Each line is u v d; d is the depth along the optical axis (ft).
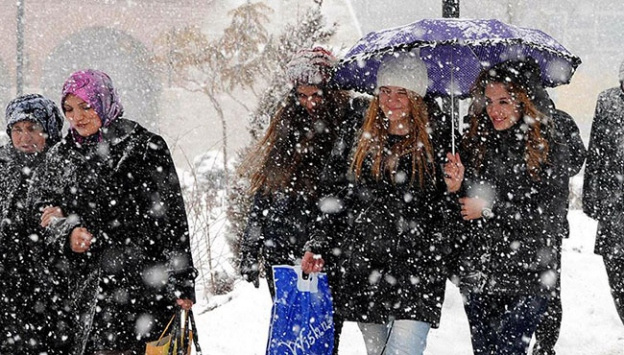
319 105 21.84
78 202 19.06
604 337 27.96
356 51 20.48
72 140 19.48
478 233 20.40
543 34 21.30
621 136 24.67
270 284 22.17
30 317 19.31
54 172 19.27
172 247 19.12
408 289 19.48
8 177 19.94
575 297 31.14
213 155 71.26
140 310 19.04
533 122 19.98
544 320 23.21
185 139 104.83
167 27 108.47
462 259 20.48
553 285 20.42
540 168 20.12
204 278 36.63
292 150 21.81
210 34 103.09
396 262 19.60
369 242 19.66
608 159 24.93
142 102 107.96
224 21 103.76
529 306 20.61
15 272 19.36
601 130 24.98
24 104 20.10
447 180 19.53
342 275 19.97
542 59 21.94
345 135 20.53
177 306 19.27
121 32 109.09
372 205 19.75
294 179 21.75
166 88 107.14
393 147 19.66
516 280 20.22
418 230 19.60
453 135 19.71
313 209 21.76
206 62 81.10
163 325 19.16
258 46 77.71
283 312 20.71
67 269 19.10
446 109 24.18
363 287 19.75
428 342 27.14
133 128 19.44
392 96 19.53
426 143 19.57
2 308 19.38
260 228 22.43
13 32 109.50
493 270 20.29
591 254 36.42
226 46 78.38
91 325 18.90
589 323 28.99
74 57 111.04
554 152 20.26
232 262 36.29
